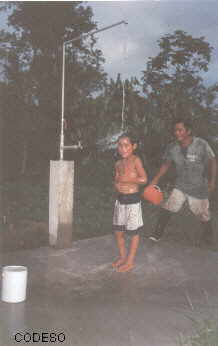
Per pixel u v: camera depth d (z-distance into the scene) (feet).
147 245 20.68
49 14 50.57
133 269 17.04
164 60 43.19
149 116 41.78
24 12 50.57
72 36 50.78
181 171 20.21
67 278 15.69
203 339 10.62
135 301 13.57
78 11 51.06
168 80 44.21
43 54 50.85
